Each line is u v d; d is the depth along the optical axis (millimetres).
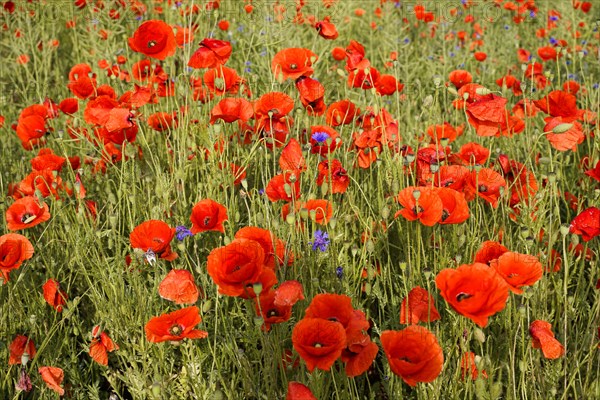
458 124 4645
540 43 6598
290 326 2521
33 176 3127
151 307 2631
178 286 2203
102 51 5578
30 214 2783
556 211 2736
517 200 3023
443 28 6129
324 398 2229
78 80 3861
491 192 2793
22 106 5273
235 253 2016
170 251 2625
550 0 6988
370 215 3119
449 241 2879
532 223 2770
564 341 2391
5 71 5945
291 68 3457
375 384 2607
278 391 2309
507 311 2471
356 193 3254
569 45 6090
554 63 5719
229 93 3854
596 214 2469
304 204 2711
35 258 2920
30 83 5477
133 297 2707
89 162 3748
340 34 6367
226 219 2520
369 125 3457
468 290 1869
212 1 5094
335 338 1804
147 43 3375
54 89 5621
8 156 4320
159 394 2059
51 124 4355
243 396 2441
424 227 2928
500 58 6137
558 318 2656
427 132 3408
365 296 2902
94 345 2496
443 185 2857
